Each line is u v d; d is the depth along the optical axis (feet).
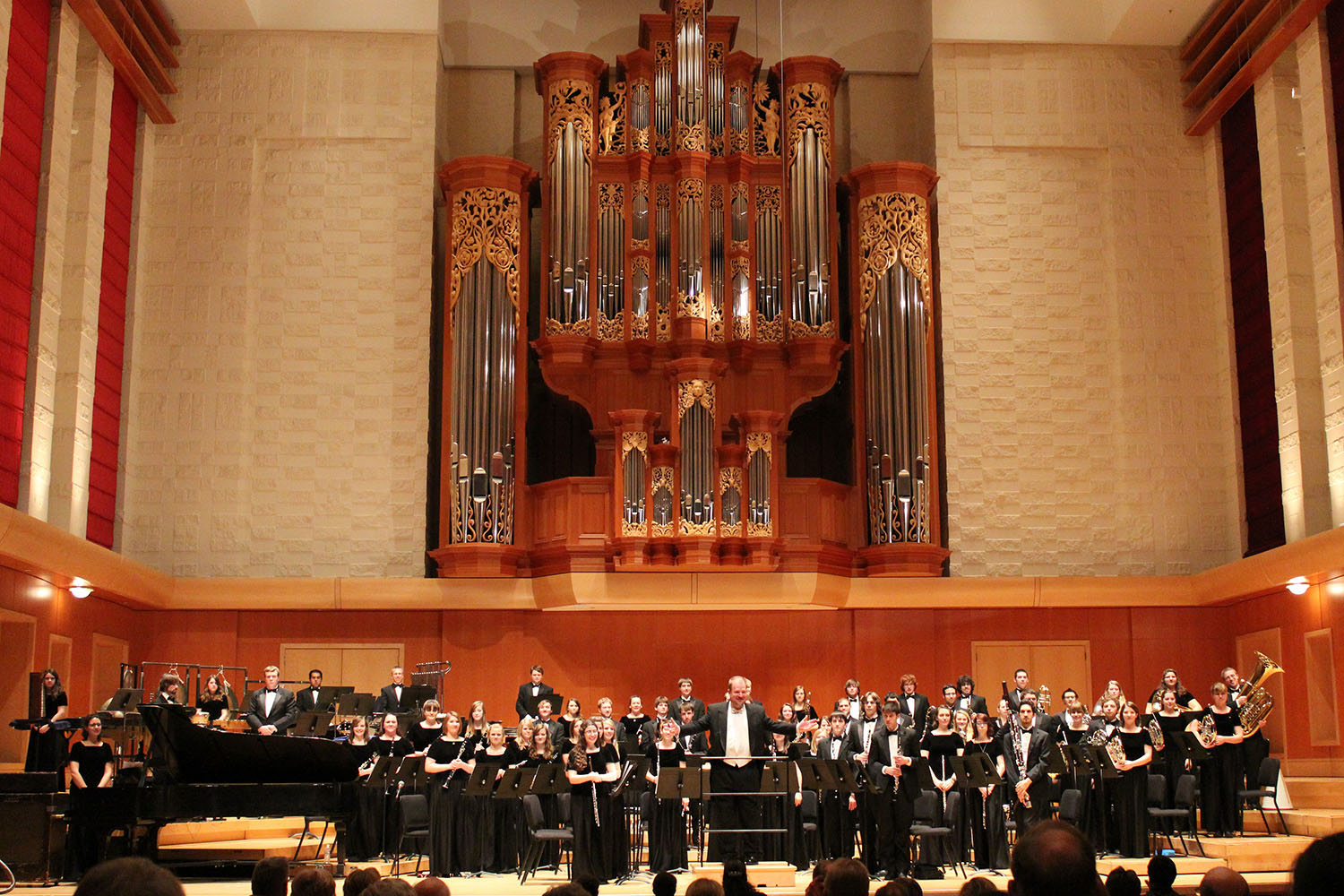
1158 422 60.95
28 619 48.39
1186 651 59.47
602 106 61.16
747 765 40.24
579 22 66.59
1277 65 56.34
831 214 60.29
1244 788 45.44
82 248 53.11
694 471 55.36
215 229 60.75
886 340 59.11
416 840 41.34
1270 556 52.60
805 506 57.52
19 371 48.98
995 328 61.67
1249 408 59.06
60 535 46.91
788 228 60.08
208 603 57.41
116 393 58.29
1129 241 62.18
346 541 59.06
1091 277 62.08
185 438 59.31
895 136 65.98
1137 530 60.34
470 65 65.77
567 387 59.06
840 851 40.40
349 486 59.47
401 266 61.05
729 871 21.59
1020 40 63.46
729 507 55.57
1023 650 59.36
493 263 58.90
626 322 59.00
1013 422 61.05
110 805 35.35
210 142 61.31
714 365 56.13
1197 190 62.59
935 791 40.34
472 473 57.21
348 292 60.80
